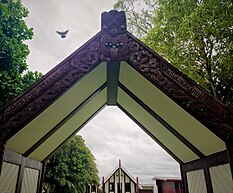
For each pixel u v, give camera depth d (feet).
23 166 12.26
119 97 14.19
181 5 21.43
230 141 8.51
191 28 18.81
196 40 19.34
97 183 83.10
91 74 10.18
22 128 9.30
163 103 10.76
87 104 13.26
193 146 12.46
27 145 11.77
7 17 19.56
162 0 23.58
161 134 14.66
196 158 13.64
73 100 11.22
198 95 9.05
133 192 84.38
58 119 11.87
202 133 10.37
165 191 71.67
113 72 10.59
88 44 9.59
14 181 11.18
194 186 14.19
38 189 15.38
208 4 18.10
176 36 21.59
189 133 11.48
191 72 21.02
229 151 8.42
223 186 10.53
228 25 17.76
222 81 20.29
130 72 10.39
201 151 12.33
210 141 10.55
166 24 22.47
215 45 19.53
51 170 47.73
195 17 18.58
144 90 11.09
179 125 11.54
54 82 9.16
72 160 56.39
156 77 9.27
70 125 14.34
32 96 8.95
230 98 20.48
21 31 21.42
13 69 20.22
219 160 10.72
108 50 9.39
